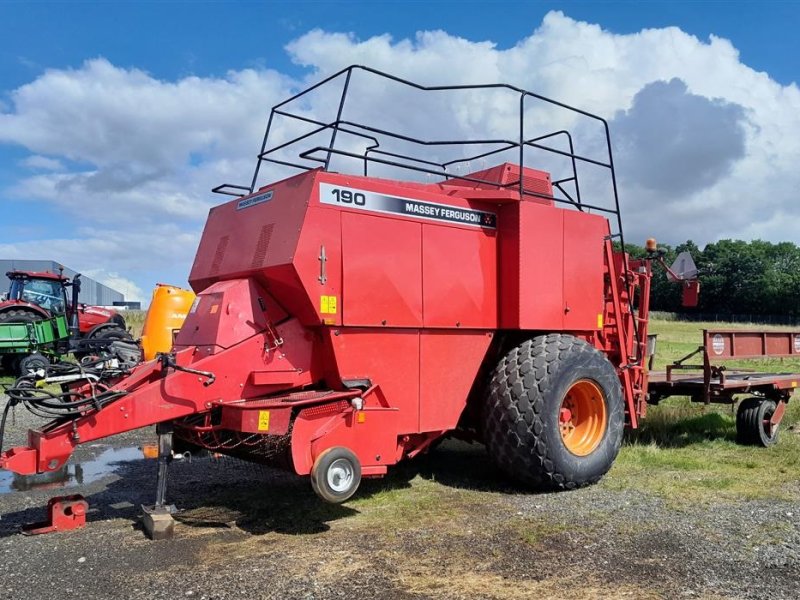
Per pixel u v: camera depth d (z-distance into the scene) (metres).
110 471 7.30
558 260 6.64
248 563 4.40
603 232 7.16
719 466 7.29
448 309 6.02
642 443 8.48
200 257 6.50
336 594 3.92
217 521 5.34
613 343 7.34
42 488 6.55
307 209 5.20
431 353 5.94
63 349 17.02
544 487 6.20
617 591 3.96
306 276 5.16
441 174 6.05
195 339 5.48
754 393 9.05
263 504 5.82
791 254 103.44
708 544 4.75
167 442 5.10
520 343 6.64
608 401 6.58
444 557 4.50
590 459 6.36
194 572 4.25
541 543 4.77
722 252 83.00
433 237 5.97
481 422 6.46
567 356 6.26
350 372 5.45
